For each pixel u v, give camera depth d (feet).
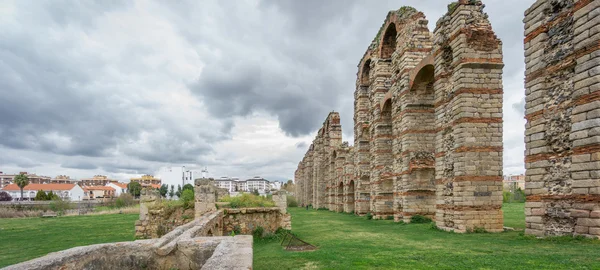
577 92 40.70
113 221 125.18
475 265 31.86
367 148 138.21
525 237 46.34
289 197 300.40
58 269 19.76
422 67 80.18
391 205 108.68
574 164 40.57
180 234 30.42
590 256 31.65
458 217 59.57
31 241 76.02
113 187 552.00
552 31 45.24
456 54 63.16
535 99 47.03
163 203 66.44
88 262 22.61
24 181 346.33
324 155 230.68
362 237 58.85
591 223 38.11
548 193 44.27
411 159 85.71
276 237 59.98
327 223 94.84
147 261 25.32
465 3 62.75
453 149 62.90
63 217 163.32
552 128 44.42
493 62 61.11
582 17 40.63
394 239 55.01
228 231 59.57
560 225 42.42
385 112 112.68
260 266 36.35
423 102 87.66
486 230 58.54
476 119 60.39
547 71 45.55
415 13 91.35
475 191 59.41
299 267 35.04
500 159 60.23
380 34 119.85
